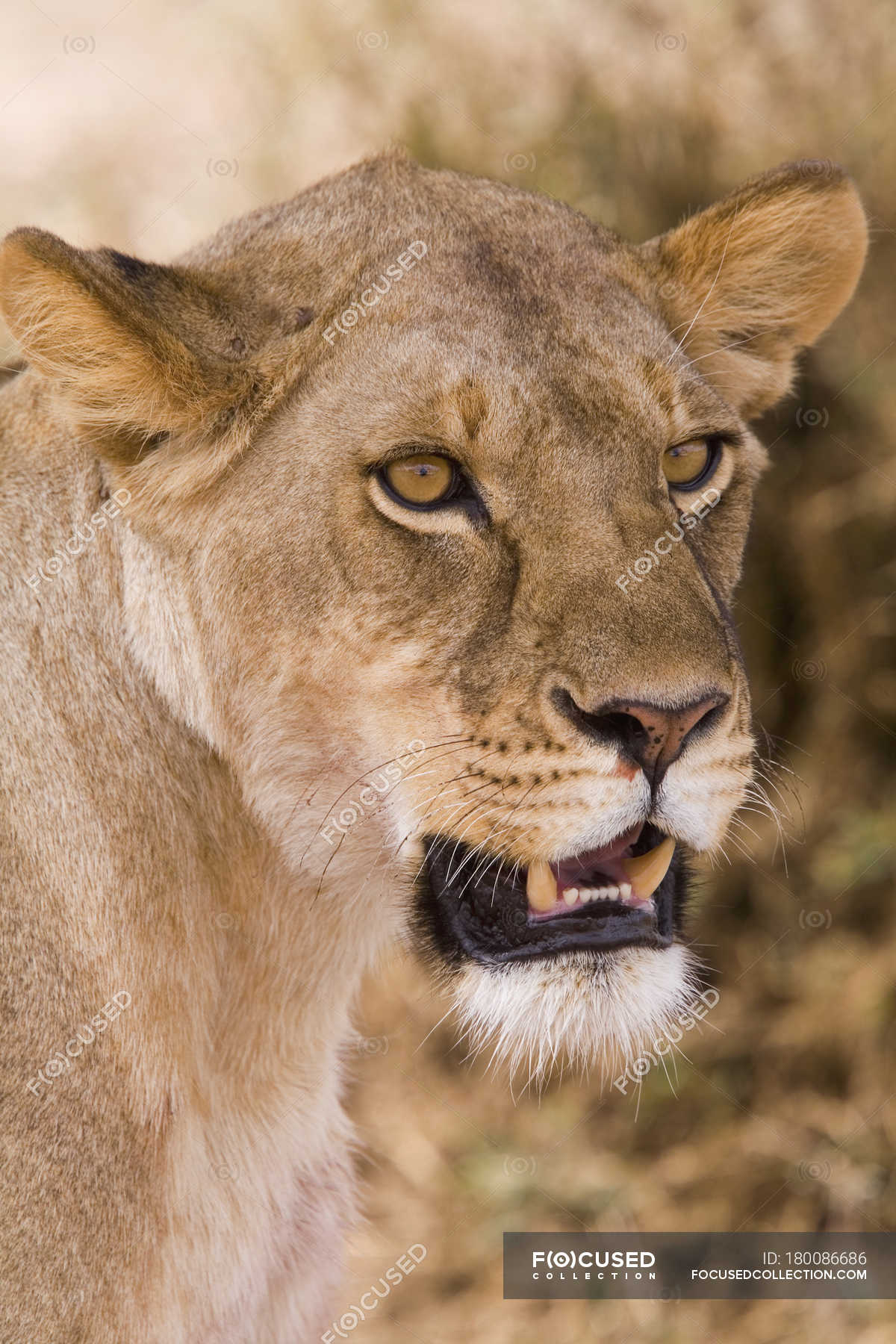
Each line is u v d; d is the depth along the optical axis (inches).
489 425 195.9
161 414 202.1
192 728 212.4
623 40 404.2
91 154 541.3
